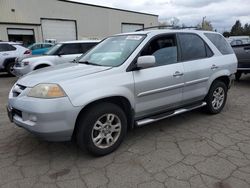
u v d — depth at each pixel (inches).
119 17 1213.1
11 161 140.2
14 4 856.3
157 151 149.2
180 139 165.6
